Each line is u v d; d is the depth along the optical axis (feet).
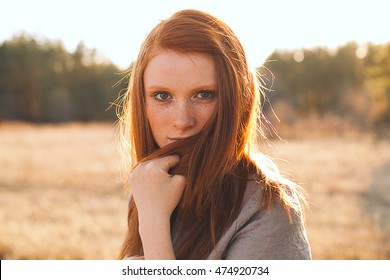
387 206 40.70
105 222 33.58
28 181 52.90
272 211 4.50
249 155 4.99
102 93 206.39
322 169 63.72
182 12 4.89
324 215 35.63
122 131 6.77
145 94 5.11
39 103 207.21
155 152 4.92
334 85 214.90
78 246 26.89
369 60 203.41
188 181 4.73
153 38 4.87
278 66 216.33
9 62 205.67
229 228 4.58
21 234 29.30
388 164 72.28
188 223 5.00
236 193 4.73
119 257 6.21
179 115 4.72
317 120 186.70
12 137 117.80
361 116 187.32
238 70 4.80
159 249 4.66
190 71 4.63
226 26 4.93
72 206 39.52
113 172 60.59
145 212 4.79
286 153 85.76
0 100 203.21
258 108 5.76
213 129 4.74
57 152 85.56
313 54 217.56
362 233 30.35
